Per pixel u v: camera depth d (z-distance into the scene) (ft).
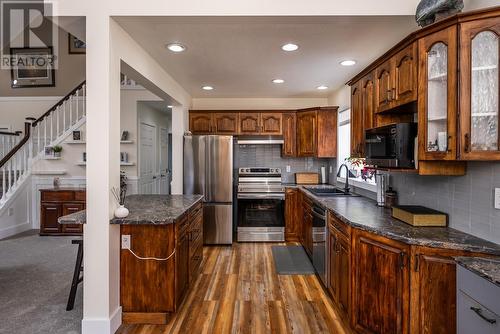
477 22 5.43
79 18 7.24
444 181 7.02
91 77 7.13
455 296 5.49
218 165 14.83
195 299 9.17
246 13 7.14
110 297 7.28
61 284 10.13
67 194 16.10
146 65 9.87
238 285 10.19
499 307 3.83
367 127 8.96
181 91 14.62
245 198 15.29
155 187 22.26
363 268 6.89
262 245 14.84
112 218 7.40
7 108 20.65
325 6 7.13
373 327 6.62
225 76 12.83
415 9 7.07
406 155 6.69
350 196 11.90
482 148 5.43
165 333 7.40
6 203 16.08
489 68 5.40
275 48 9.60
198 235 11.05
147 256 7.78
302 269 11.61
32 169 17.70
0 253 13.24
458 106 5.55
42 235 16.14
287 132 16.43
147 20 7.41
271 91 15.69
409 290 5.83
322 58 10.55
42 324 7.73
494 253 5.29
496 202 5.57
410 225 6.89
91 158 7.14
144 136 19.76
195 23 7.61
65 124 18.34
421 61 6.19
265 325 7.77
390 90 7.42
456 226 6.60
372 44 9.27
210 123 16.30
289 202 15.47
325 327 7.69
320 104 17.39
